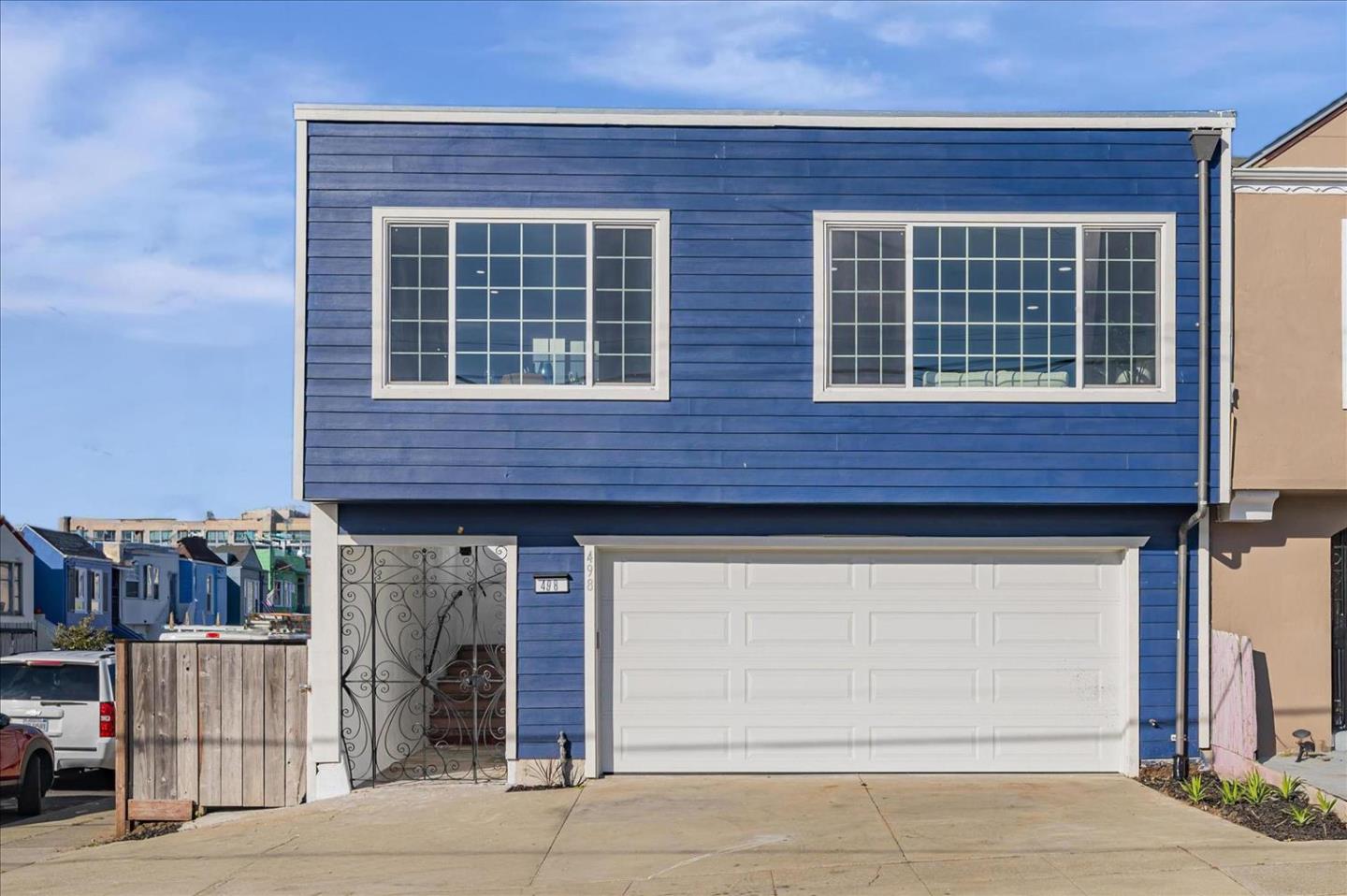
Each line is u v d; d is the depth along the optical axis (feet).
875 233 43.68
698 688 44.29
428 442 42.91
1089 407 43.32
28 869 37.83
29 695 56.08
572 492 42.88
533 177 43.34
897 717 44.29
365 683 45.03
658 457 42.98
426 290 43.39
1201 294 43.47
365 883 33.47
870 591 44.50
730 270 43.37
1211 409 43.55
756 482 42.98
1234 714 42.52
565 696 43.83
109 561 172.96
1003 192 43.55
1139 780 43.32
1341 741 45.98
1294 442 43.65
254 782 43.73
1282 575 45.03
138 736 43.88
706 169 43.47
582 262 43.34
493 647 54.85
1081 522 44.29
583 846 36.14
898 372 43.39
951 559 44.62
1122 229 43.78
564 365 43.27
